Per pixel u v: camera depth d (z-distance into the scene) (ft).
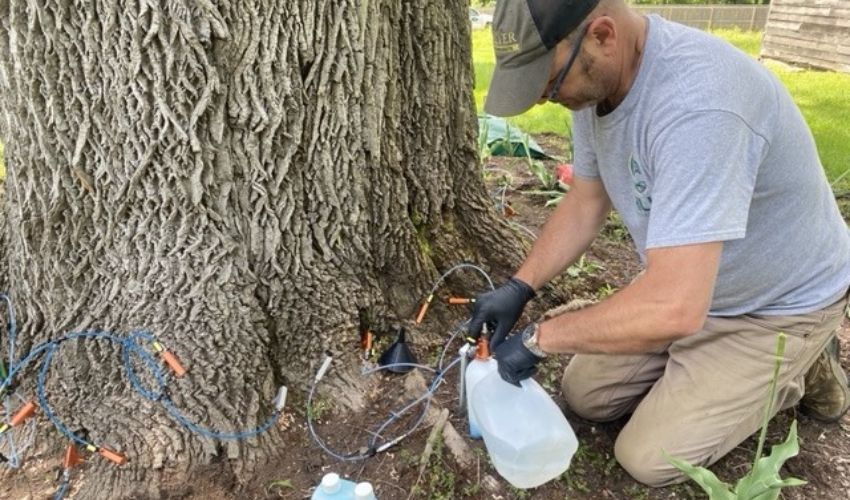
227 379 6.08
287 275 6.42
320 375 6.58
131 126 5.40
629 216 5.74
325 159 6.24
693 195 4.52
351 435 6.34
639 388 6.59
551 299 8.25
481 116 14.92
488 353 6.15
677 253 4.58
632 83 4.85
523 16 4.39
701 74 4.57
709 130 4.47
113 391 6.03
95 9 5.05
